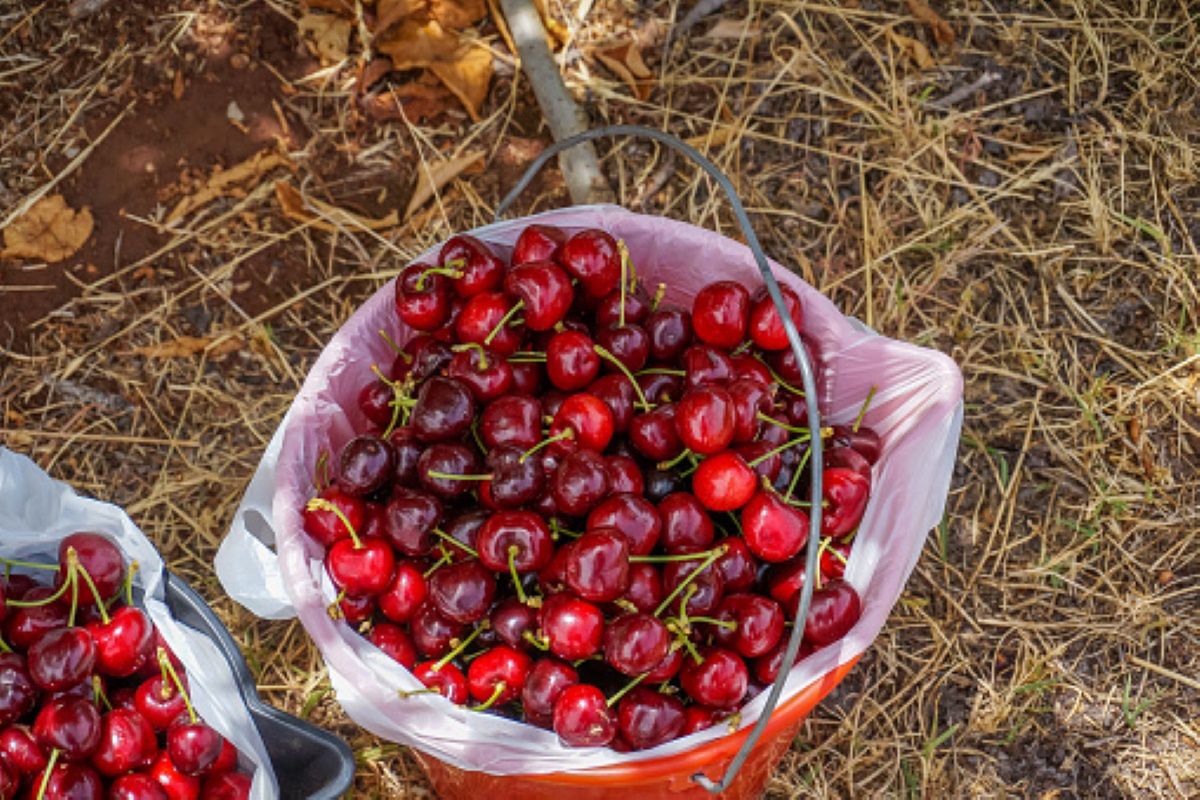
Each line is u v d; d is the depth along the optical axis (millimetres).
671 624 853
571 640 847
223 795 869
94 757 853
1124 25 1209
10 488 899
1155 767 1039
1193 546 1089
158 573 884
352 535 871
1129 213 1166
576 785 857
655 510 872
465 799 960
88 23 1156
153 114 1144
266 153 1143
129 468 1086
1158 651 1065
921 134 1176
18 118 1141
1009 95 1189
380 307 949
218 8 1158
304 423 913
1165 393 1120
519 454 877
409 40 1159
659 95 1177
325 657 865
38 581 909
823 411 969
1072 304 1144
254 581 901
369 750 1019
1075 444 1113
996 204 1166
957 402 922
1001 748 1045
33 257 1115
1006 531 1090
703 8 1194
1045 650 1064
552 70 1150
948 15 1203
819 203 1162
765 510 875
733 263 959
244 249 1128
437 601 868
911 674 1059
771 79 1184
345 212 1134
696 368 914
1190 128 1185
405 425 922
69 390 1095
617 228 964
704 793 909
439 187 1151
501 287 934
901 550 904
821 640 879
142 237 1124
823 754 1043
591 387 916
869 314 1135
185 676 876
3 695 854
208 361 1110
